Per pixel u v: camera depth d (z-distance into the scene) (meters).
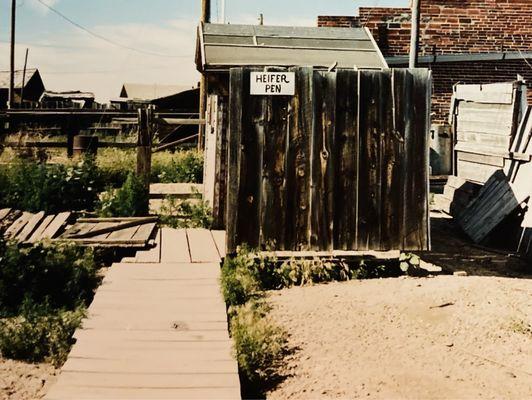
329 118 7.71
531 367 5.19
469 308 6.55
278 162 7.68
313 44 10.08
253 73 7.58
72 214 9.80
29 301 6.39
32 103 39.34
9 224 9.18
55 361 5.31
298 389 4.69
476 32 15.96
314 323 6.09
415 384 4.80
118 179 14.95
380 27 15.84
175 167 17.52
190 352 4.92
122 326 5.45
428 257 9.15
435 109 16.09
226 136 9.63
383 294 7.05
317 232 7.75
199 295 6.35
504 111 10.94
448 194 12.55
